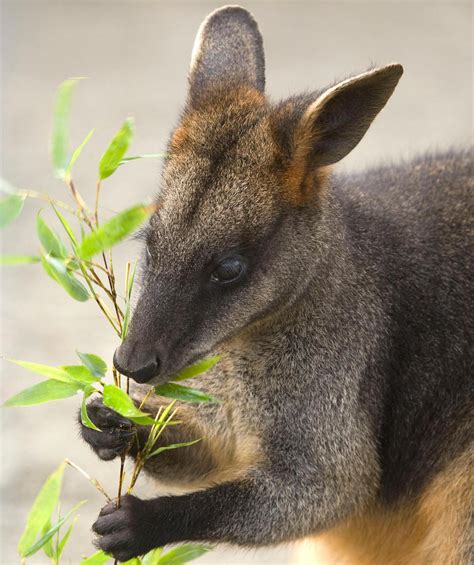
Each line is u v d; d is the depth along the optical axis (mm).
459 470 11781
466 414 11836
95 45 31906
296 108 10977
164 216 10484
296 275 11000
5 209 9406
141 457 10492
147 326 10266
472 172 12789
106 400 9469
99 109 27672
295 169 10875
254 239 10609
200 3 35562
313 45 31203
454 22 33188
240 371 11555
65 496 15414
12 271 21281
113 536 10344
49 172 24453
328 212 11273
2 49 31219
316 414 11469
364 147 24797
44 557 14375
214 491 11062
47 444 16438
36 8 34625
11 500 15180
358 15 33875
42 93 28672
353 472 11516
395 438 11992
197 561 15164
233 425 11758
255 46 11883
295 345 11484
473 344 11883
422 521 12070
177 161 10742
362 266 11695
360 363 11562
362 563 12594
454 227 12234
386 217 12125
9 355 18203
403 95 28109
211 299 10523
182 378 10383
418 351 11922
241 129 10859
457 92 28266
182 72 30062
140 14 34625
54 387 9633
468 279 12023
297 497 11344
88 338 18797
